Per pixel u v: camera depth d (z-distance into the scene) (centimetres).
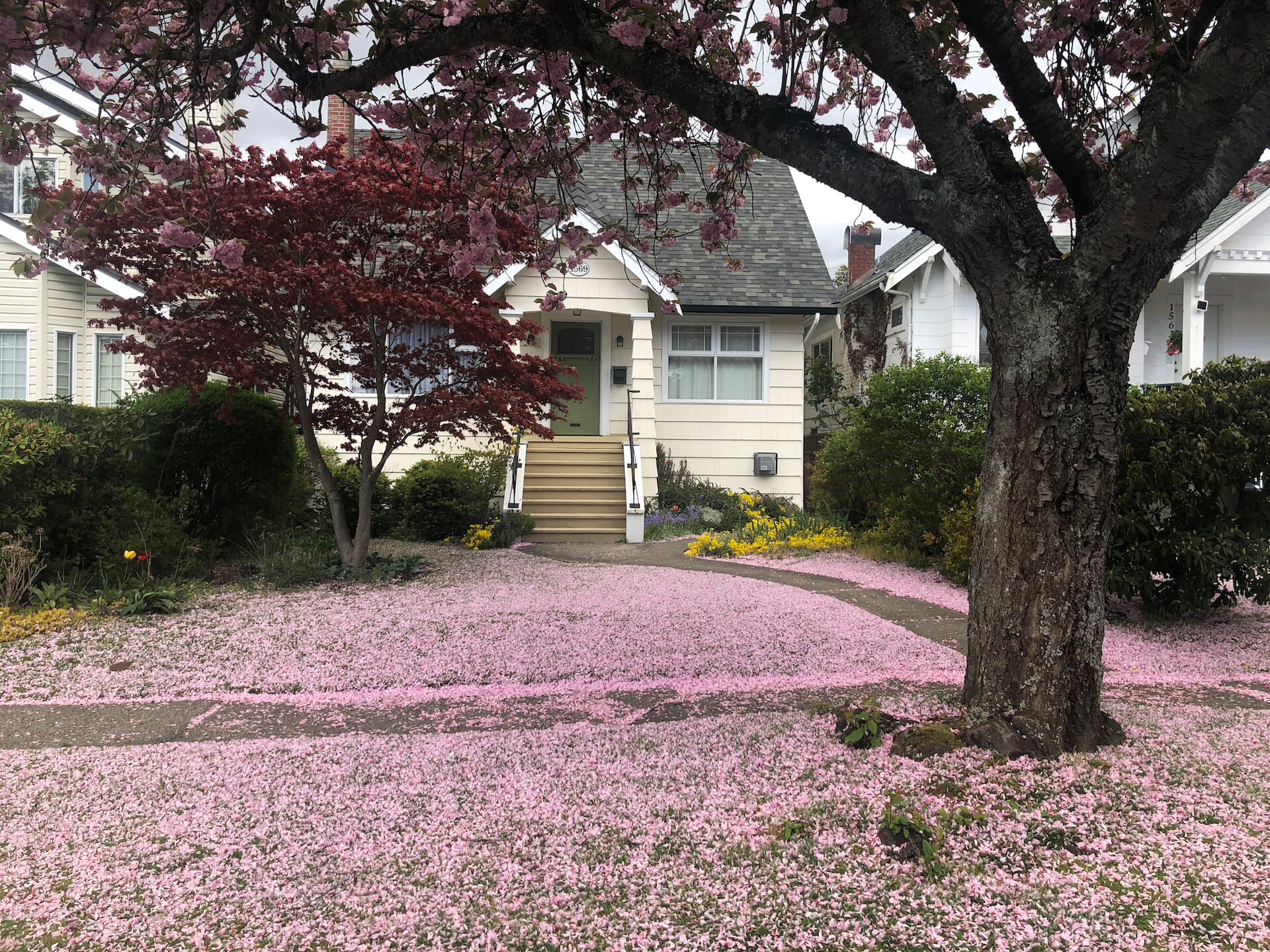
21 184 1390
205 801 354
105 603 734
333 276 779
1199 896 262
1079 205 408
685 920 260
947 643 658
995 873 278
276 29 395
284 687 549
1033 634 383
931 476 1034
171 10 416
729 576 977
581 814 334
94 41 382
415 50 412
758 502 1491
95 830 327
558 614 736
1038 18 541
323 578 901
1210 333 1762
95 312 1426
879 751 383
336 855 305
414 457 1488
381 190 795
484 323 836
